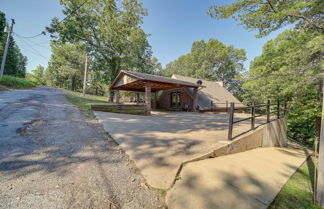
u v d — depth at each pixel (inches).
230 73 1106.7
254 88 469.4
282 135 252.5
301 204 68.5
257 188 74.8
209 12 239.6
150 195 67.6
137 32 671.1
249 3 212.2
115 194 66.4
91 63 618.5
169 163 95.5
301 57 264.1
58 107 272.8
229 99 629.9
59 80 1553.9
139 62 762.8
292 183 86.5
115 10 593.6
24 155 95.1
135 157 102.4
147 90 343.9
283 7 212.1
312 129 369.1
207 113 450.9
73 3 483.8
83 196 63.2
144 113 341.7
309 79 258.7
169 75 1259.2
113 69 629.6
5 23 584.4
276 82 322.0
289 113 368.2
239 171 91.6
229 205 61.4
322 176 68.8
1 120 161.8
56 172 79.7
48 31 462.6
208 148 119.4
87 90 1555.1
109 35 589.6
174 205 62.1
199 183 76.2
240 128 198.4
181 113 431.8
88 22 530.6
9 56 848.3
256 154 136.3
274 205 64.6
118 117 252.7
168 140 139.1
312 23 210.8
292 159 134.4
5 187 65.0
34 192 63.3
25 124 156.3
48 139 124.8
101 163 93.3
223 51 1018.1
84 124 181.9
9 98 307.6
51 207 55.7
